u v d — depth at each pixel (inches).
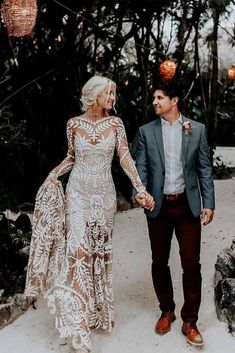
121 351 108.5
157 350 108.7
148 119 264.8
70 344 110.9
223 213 207.2
